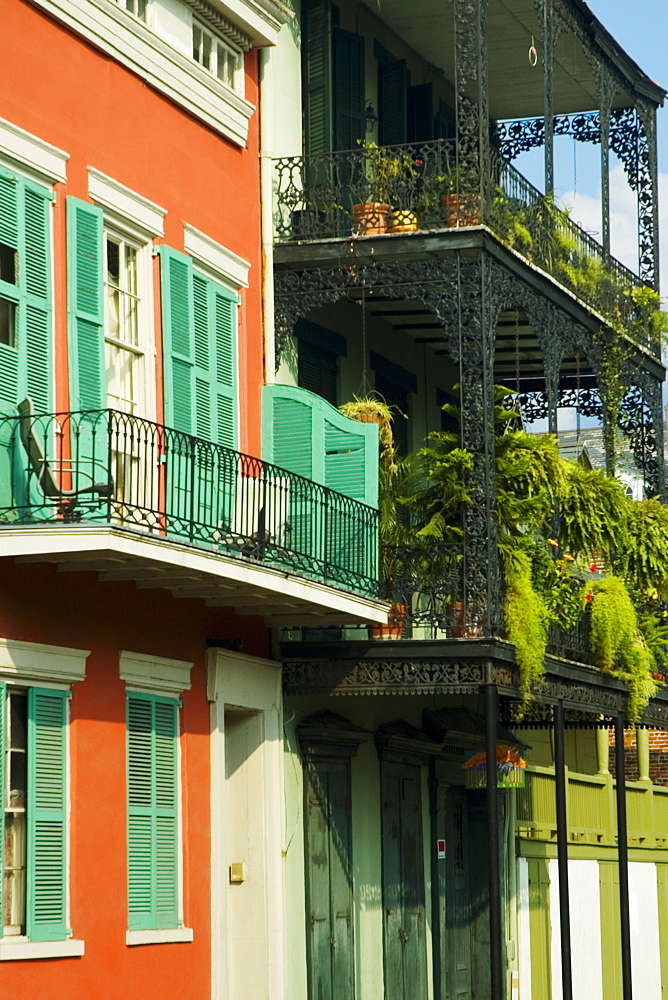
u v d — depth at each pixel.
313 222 24.69
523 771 32.28
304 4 26.62
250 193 23.98
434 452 24.19
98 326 19.47
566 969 25.56
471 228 23.94
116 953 19.22
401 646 23.56
